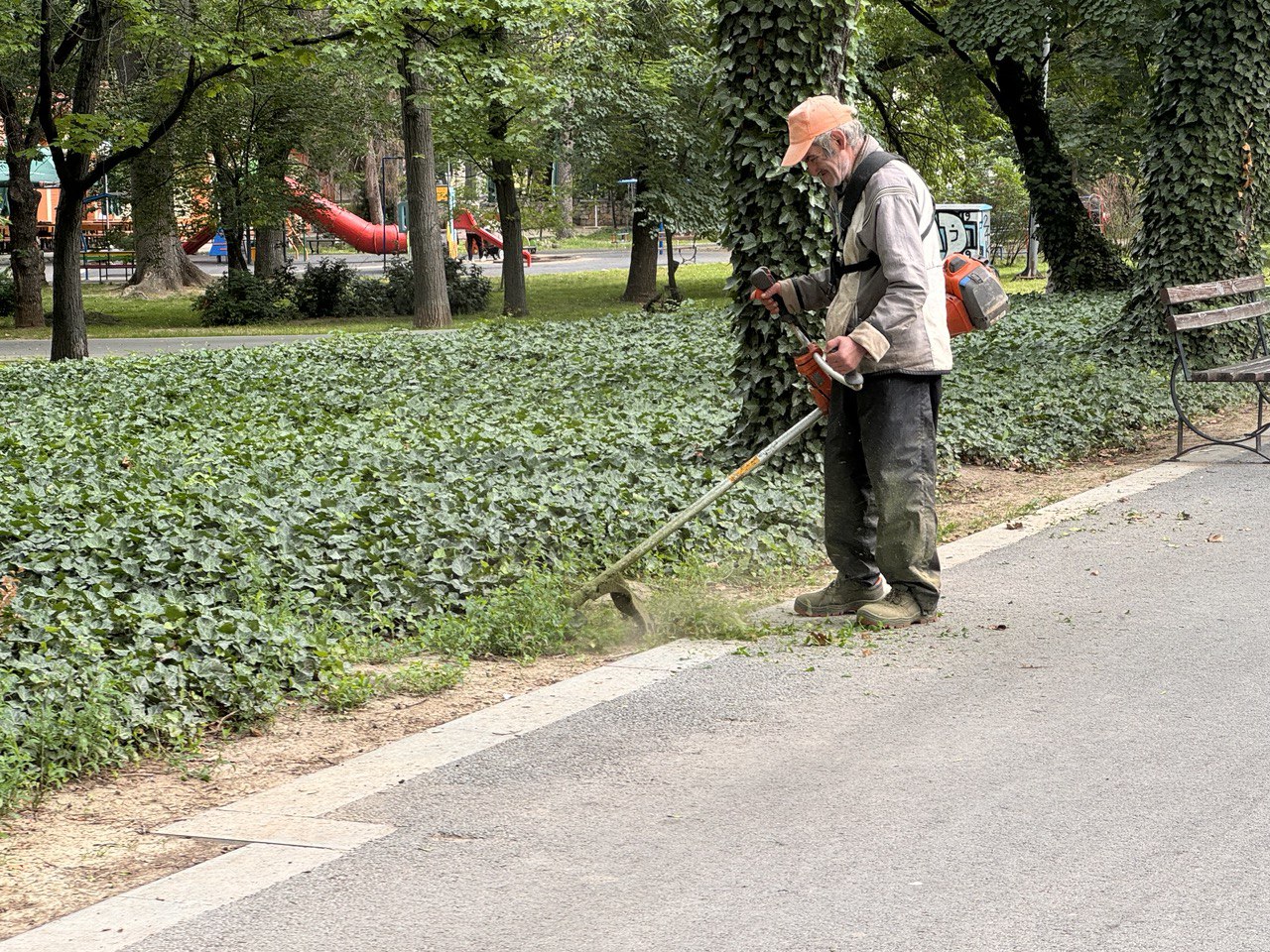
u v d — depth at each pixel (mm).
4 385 15781
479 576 6902
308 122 36125
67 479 9047
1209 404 12812
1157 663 5445
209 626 5672
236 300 35844
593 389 14062
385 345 19000
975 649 5734
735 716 4953
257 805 4227
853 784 4238
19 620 5770
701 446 9953
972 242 37531
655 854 3758
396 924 3365
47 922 3432
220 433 11250
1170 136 14758
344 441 10359
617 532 7574
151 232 40062
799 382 9172
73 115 20859
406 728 5074
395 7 21250
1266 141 14570
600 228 83938
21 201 33875
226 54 20766
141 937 3316
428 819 4059
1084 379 13336
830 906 3396
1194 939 3180
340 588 6578
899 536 6055
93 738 4695
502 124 34281
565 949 3211
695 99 36219
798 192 9125
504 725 4930
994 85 29234
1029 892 3453
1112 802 4035
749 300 9250
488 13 23422
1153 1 22234
